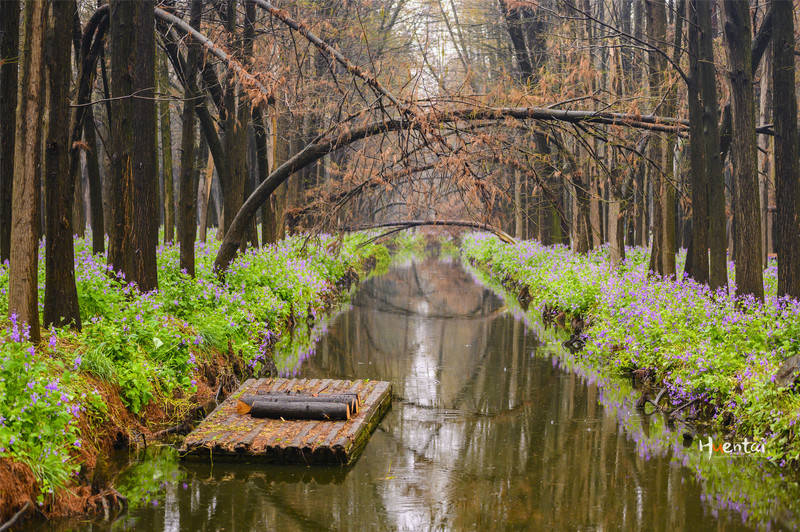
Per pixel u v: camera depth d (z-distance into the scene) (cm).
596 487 795
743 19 1329
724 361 1030
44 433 688
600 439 970
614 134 1620
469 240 5272
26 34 859
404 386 1283
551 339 1761
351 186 1662
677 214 3209
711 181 1480
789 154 1291
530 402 1173
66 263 970
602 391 1242
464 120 1422
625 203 2241
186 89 1498
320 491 781
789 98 1283
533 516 719
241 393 1070
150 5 1238
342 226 1736
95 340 943
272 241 2450
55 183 956
